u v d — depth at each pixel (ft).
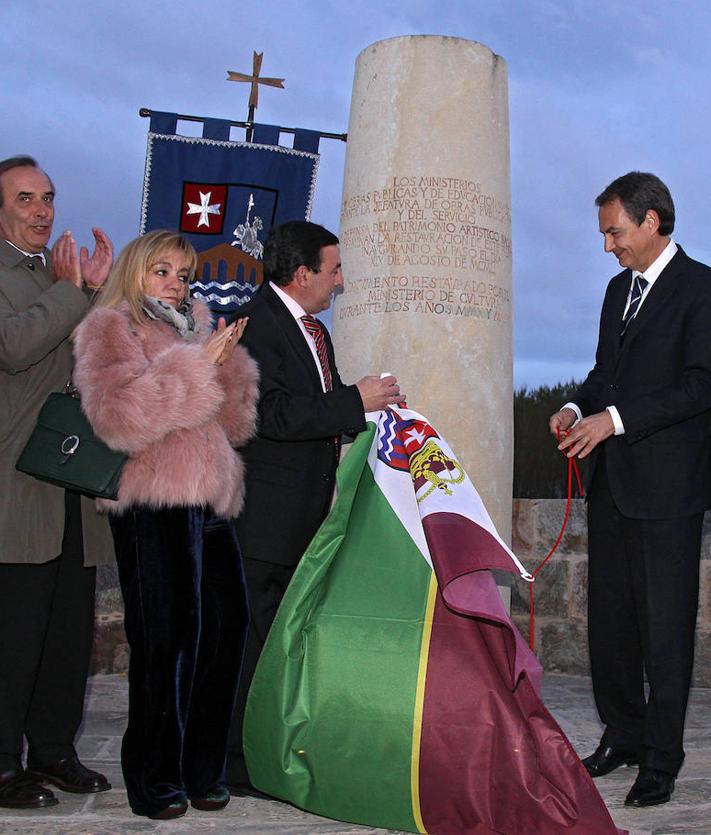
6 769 11.64
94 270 12.35
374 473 12.32
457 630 11.22
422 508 11.53
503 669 10.85
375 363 17.43
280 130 22.06
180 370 10.69
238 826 10.96
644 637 12.73
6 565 11.77
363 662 11.22
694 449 12.99
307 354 12.91
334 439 13.19
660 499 12.78
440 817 10.73
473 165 17.72
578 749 15.19
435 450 12.00
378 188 17.76
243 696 12.45
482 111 17.90
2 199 12.17
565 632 22.35
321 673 11.30
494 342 17.70
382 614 11.48
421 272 17.40
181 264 11.63
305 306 13.20
